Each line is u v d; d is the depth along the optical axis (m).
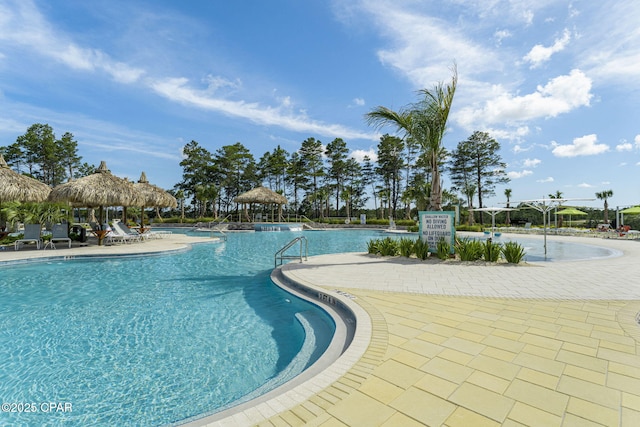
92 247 11.60
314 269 7.12
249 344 3.70
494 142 36.34
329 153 43.56
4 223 13.23
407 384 2.14
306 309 4.92
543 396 1.97
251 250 12.98
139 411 2.41
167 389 2.72
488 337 3.02
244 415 1.79
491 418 1.74
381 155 40.97
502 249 8.16
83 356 3.36
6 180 10.70
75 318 4.55
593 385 2.11
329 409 1.85
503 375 2.26
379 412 1.81
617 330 3.19
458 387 2.09
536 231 20.94
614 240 14.95
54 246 11.14
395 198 43.53
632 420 1.72
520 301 4.37
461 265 7.63
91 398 2.59
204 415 2.30
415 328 3.28
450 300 4.45
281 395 2.01
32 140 37.78
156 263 9.27
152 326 4.27
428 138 9.07
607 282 5.58
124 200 12.77
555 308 4.02
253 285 6.60
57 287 6.38
